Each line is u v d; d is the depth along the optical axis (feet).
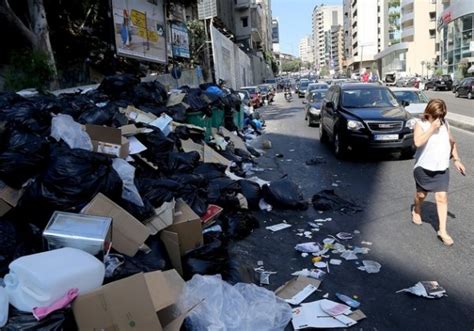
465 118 56.49
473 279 14.30
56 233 10.85
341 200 23.13
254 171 32.37
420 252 16.55
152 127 21.97
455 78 188.03
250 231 19.22
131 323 8.91
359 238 18.28
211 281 11.54
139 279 9.11
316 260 16.07
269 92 119.85
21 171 12.77
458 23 202.59
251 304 11.44
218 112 38.58
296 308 12.60
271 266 15.93
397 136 33.71
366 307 12.82
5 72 38.99
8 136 13.53
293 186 22.76
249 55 197.16
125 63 58.90
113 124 19.77
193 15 114.52
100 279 9.67
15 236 11.67
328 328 11.72
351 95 38.73
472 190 24.44
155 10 60.23
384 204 22.85
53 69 37.47
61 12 49.70
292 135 53.06
